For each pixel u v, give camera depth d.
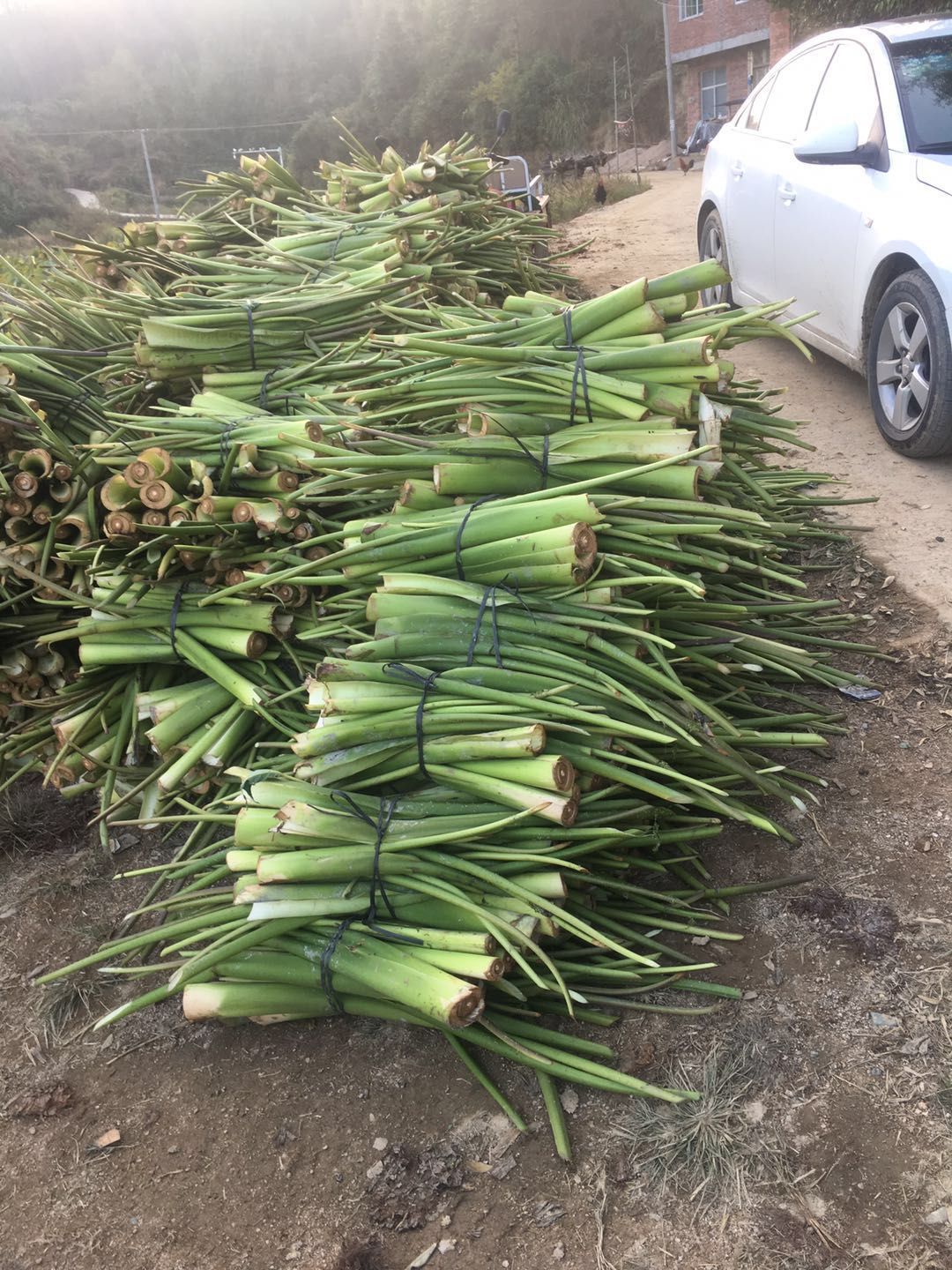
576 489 2.63
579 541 2.49
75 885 3.11
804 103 5.61
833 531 4.16
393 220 4.84
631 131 41.59
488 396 2.92
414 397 3.10
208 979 2.48
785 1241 1.93
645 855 2.80
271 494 3.19
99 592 3.24
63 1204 2.19
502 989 2.33
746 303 6.39
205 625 3.10
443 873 2.33
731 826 2.97
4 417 3.46
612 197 19.62
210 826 2.97
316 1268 2.00
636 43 44.78
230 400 3.68
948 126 4.56
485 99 50.50
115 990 2.74
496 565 2.62
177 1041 2.56
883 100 4.78
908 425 4.61
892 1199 1.98
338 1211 2.10
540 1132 2.20
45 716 3.38
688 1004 2.45
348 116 74.31
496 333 3.08
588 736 2.44
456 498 2.87
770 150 5.82
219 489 3.23
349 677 2.57
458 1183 2.12
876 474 4.68
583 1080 2.18
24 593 3.33
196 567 3.20
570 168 28.11
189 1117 2.35
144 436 3.63
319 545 3.14
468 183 5.27
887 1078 2.20
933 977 2.41
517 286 5.54
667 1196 2.04
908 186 4.43
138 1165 2.25
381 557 2.75
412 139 63.59
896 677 3.46
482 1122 2.24
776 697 3.44
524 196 8.80
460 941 2.20
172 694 3.09
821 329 5.36
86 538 3.35
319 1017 2.54
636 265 9.20
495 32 57.53
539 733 2.31
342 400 3.53
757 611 3.33
